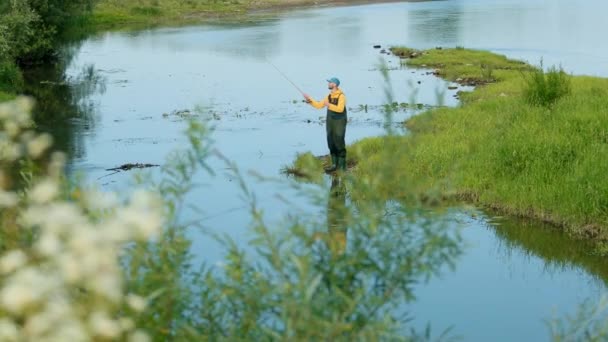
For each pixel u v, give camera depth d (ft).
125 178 61.11
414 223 17.01
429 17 241.35
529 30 199.52
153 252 16.93
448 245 17.20
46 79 124.36
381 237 16.92
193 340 16.74
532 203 50.98
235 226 46.24
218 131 81.00
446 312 35.99
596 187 49.57
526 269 41.63
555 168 54.75
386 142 18.43
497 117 70.64
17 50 123.95
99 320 12.16
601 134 58.39
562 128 60.59
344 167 60.80
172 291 16.21
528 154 56.49
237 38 184.34
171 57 150.82
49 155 69.51
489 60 137.59
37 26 140.05
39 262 13.52
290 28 209.26
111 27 214.07
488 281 39.86
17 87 112.16
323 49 162.09
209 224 46.70
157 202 13.93
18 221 15.72
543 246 45.32
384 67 22.17
